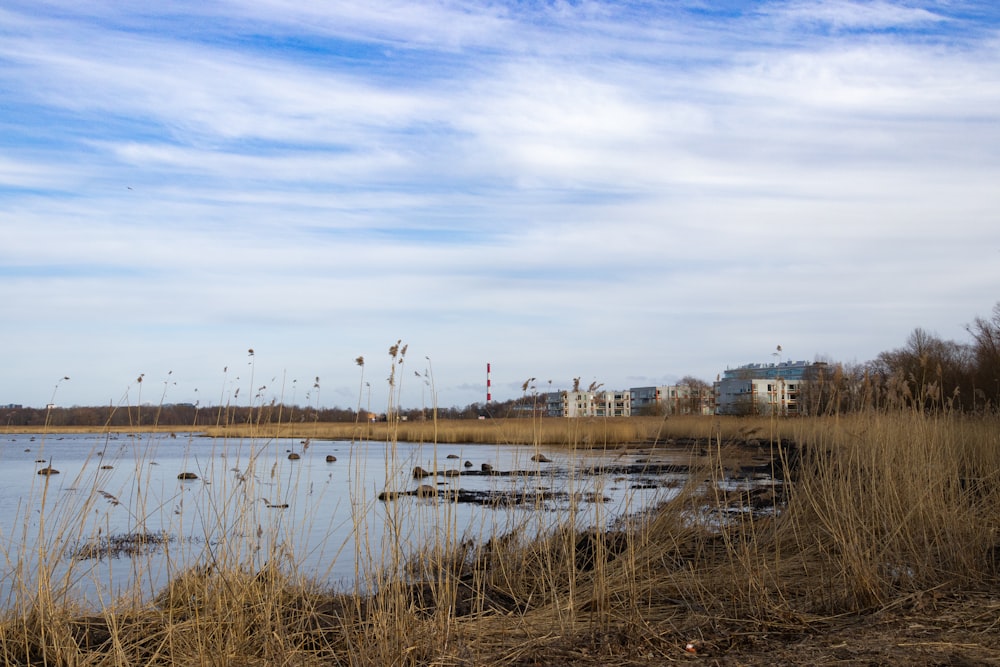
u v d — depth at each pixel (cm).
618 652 563
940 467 962
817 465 998
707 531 932
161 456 2764
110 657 562
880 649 538
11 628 593
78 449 3088
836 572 754
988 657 511
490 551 877
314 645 599
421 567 688
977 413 1343
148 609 677
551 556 841
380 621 567
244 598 620
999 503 984
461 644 583
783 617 639
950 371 2519
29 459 2461
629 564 737
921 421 1070
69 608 654
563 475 1082
